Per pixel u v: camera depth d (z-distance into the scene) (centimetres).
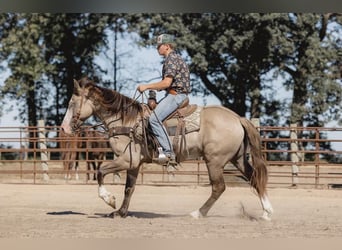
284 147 2695
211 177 848
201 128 836
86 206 1052
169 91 837
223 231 748
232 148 841
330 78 2612
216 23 2512
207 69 2672
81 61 3016
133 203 1118
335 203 1150
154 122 821
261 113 2814
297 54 2628
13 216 888
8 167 2153
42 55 2859
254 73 2662
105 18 2727
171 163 834
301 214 959
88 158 1641
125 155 838
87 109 858
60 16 2792
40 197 1204
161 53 845
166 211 992
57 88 3069
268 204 847
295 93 2716
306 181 1686
